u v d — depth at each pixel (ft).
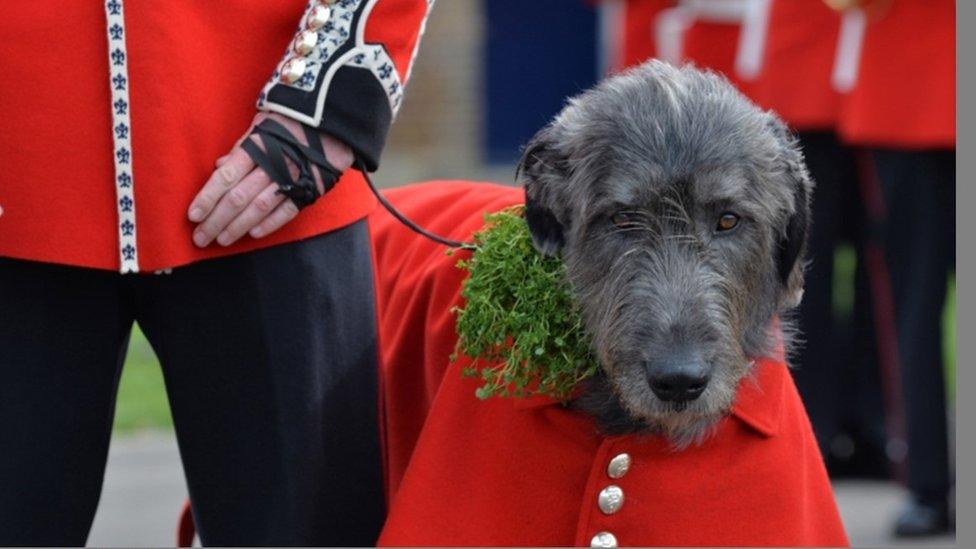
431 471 19.24
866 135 33.60
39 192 17.71
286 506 19.42
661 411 17.81
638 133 18.25
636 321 17.87
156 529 33.73
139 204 17.87
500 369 19.01
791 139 19.60
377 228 23.29
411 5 18.86
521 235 19.39
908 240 34.22
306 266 19.10
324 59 18.24
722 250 18.26
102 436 19.01
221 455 19.34
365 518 20.45
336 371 19.70
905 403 34.35
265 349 18.97
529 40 70.49
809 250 36.06
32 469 18.35
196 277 18.69
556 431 19.02
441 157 69.46
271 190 18.13
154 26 17.67
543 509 18.90
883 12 33.17
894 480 38.29
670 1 36.94
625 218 18.31
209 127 18.21
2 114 17.61
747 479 18.74
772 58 35.22
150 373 45.16
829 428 36.78
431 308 20.70
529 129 71.10
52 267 18.13
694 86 18.79
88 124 17.71
